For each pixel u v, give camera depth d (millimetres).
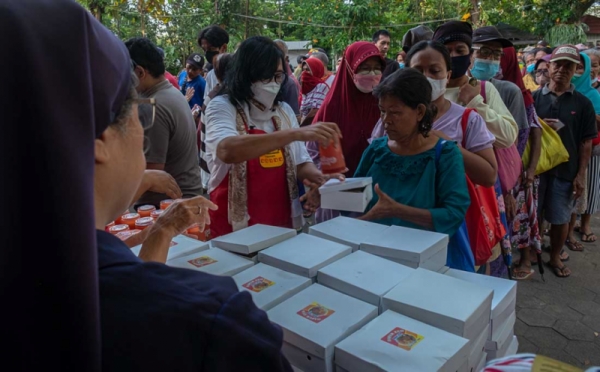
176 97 2363
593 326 2748
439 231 1611
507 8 12289
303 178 2002
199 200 1183
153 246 1097
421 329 976
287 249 1358
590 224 4691
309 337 956
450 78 2539
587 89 4070
